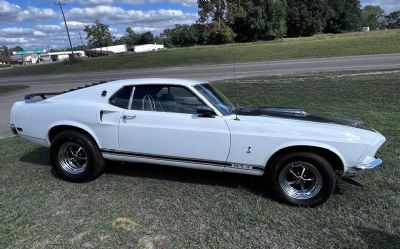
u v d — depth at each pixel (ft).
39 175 18.69
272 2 231.50
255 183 17.04
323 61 80.48
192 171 18.62
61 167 17.67
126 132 16.44
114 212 14.44
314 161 14.28
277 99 38.34
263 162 14.98
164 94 16.33
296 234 12.73
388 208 14.46
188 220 13.75
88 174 17.28
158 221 13.70
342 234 12.66
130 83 16.92
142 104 16.49
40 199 15.76
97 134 16.94
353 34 153.99
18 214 14.39
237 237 12.58
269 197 15.60
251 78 59.47
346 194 15.74
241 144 15.01
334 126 14.71
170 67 103.55
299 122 14.93
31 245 12.21
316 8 274.36
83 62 152.15
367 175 17.63
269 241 12.34
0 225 13.55
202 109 15.38
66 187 17.06
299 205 14.69
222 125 15.20
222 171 15.78
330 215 14.02
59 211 14.64
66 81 90.33
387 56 80.07
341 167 14.66
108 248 12.00
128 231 13.01
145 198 15.69
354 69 61.46
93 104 17.03
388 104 33.04
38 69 154.81
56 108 17.61
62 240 12.48
